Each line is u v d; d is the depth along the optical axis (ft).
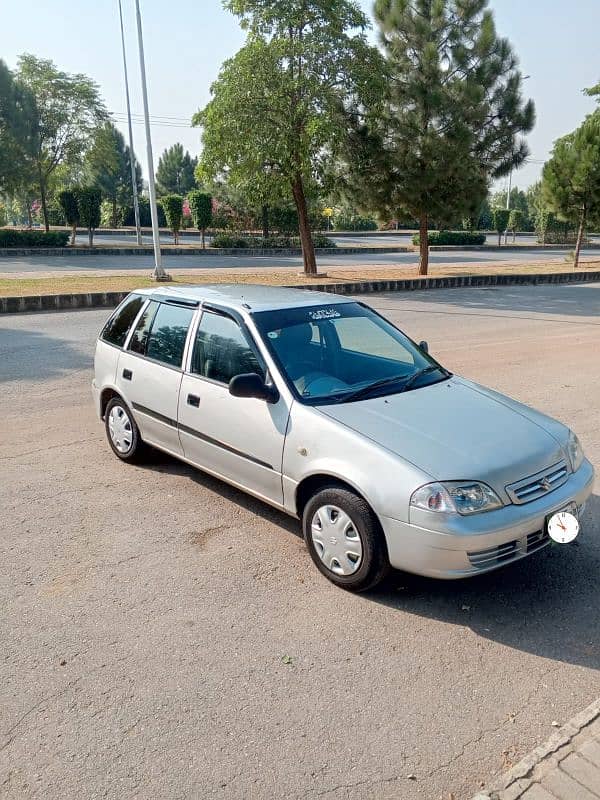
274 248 115.14
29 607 12.21
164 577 13.33
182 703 9.91
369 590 12.94
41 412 23.93
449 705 9.97
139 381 17.67
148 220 190.60
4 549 14.30
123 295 51.85
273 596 12.73
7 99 103.24
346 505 12.45
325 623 11.93
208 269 81.05
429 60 64.69
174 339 16.96
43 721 9.52
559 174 93.97
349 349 15.85
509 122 69.56
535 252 141.18
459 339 39.52
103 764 8.78
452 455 12.12
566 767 8.53
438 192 69.97
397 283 65.31
